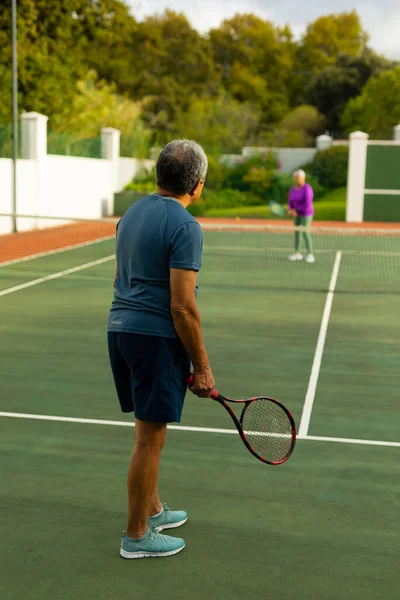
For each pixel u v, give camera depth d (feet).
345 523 12.65
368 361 24.20
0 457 15.42
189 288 10.41
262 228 39.14
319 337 27.78
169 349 10.68
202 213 96.68
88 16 107.04
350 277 44.34
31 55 94.68
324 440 16.74
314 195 110.01
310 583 10.66
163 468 14.93
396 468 15.17
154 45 195.42
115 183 91.61
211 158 107.55
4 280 40.70
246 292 38.24
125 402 11.62
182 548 11.60
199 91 192.44
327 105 205.57
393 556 11.53
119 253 11.18
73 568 11.00
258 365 23.47
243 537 12.09
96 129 105.09
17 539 11.88
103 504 13.25
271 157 109.50
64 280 40.98
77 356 24.22
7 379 21.35
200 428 17.38
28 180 67.77
